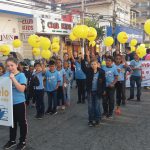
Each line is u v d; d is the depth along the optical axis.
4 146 6.51
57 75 9.74
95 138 7.23
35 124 8.62
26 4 21.53
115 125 8.41
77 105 11.41
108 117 9.18
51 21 23.67
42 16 23.95
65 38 26.77
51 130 7.98
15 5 20.69
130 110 10.34
